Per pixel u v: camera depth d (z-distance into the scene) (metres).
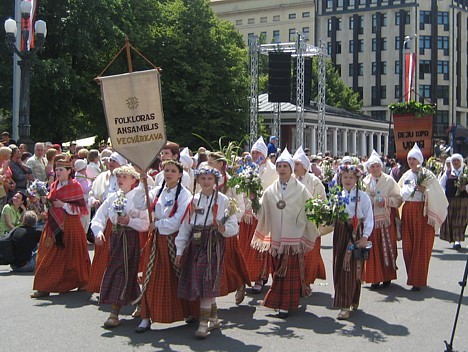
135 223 6.67
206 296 6.22
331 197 7.11
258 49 33.69
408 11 75.00
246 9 83.00
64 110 30.34
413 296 8.41
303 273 7.37
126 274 6.66
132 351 5.88
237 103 36.72
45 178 13.12
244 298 8.25
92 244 12.90
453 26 75.81
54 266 8.15
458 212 13.05
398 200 8.77
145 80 6.82
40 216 11.07
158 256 6.46
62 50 29.81
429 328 6.80
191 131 35.56
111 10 29.83
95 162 11.74
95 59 30.14
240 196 8.02
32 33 17.28
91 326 6.75
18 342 6.13
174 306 6.46
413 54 28.67
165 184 6.77
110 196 6.93
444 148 25.98
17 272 10.12
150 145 6.77
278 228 7.34
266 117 43.97
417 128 14.09
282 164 7.38
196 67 35.62
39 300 7.98
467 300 8.17
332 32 78.69
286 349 5.99
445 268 10.61
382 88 76.75
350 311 7.54
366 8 76.94
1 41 26.34
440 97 75.62
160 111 6.79
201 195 6.47
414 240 8.76
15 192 12.52
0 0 26.31
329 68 66.25
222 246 6.44
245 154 10.85
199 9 36.62
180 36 35.62
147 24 35.19
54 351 5.86
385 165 28.08
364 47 77.44
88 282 7.91
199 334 6.30
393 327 6.83
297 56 32.91
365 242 7.18
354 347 6.08
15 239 10.01
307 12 80.12
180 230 6.41
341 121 48.75
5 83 26.50
